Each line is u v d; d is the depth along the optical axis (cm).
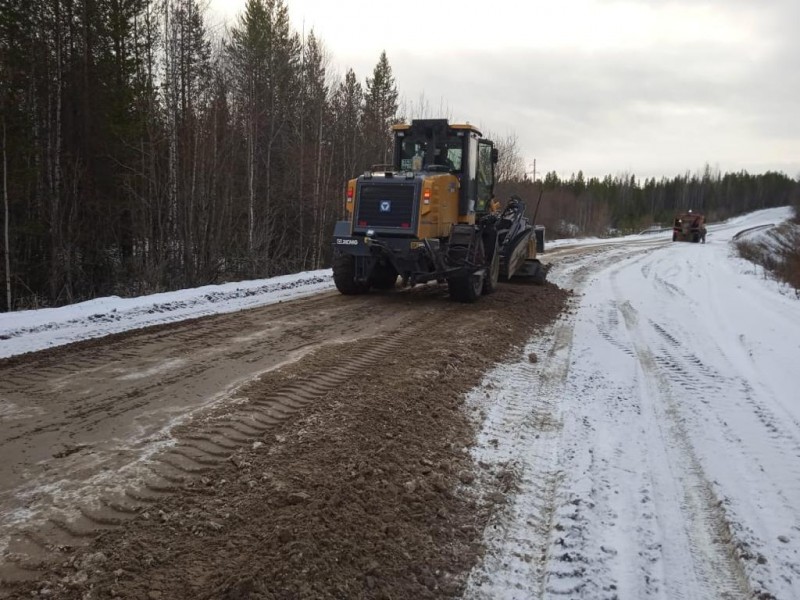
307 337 730
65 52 2045
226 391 506
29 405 461
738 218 9425
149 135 1902
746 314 1051
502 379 609
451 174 1055
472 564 300
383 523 318
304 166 2395
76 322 772
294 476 354
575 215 5481
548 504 367
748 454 446
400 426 449
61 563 263
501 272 1205
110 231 2011
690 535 338
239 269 1955
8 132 1736
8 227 1691
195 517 305
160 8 2134
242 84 2408
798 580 297
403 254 955
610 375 647
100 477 344
